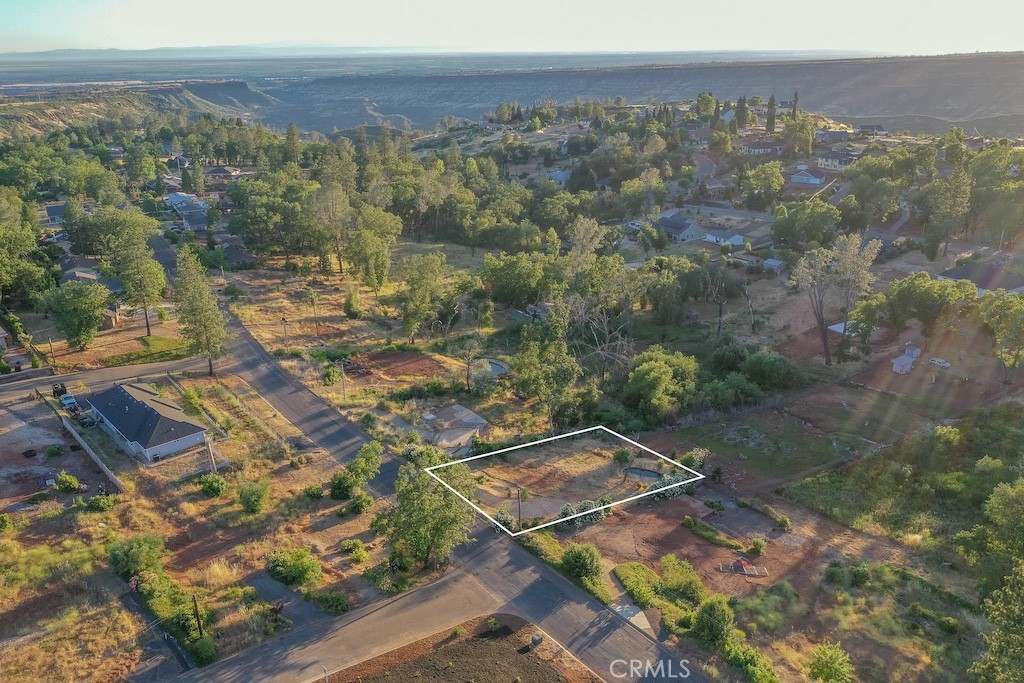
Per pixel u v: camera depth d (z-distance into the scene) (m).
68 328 78.50
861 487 60.03
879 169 150.88
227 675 38.62
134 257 89.94
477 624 42.97
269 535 51.28
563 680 38.47
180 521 52.53
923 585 47.59
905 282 87.44
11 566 46.47
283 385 77.06
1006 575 42.62
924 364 82.81
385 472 60.38
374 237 113.81
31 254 115.25
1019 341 73.25
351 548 49.69
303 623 42.78
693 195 171.88
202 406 70.50
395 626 42.66
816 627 43.94
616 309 104.19
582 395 74.50
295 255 136.00
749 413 75.31
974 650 41.81
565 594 45.75
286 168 199.25
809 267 93.56
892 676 39.91
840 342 87.50
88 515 52.09
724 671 39.50
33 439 62.75
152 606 43.22
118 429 63.19
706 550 51.59
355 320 100.75
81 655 39.78
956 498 57.91
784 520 54.94
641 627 42.88
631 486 60.38
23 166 186.50
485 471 62.12
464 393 79.50
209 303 76.00
